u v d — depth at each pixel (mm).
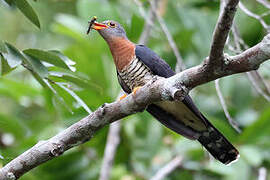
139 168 11430
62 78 6750
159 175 10562
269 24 12023
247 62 5758
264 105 13016
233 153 8383
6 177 6559
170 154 11414
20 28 14062
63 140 6773
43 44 14164
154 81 6574
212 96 12398
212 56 5746
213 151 8477
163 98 6484
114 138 10242
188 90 6273
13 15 13992
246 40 12188
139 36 12477
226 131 11148
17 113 13125
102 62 12047
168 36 9148
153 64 8945
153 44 12531
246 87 12375
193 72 6098
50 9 14383
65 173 11445
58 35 14406
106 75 12000
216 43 5570
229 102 12477
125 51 9148
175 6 12766
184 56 12461
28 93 11883
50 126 10992
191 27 12586
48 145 6699
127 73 9172
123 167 11609
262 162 11016
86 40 12328
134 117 11383
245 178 10539
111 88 11914
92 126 6809
